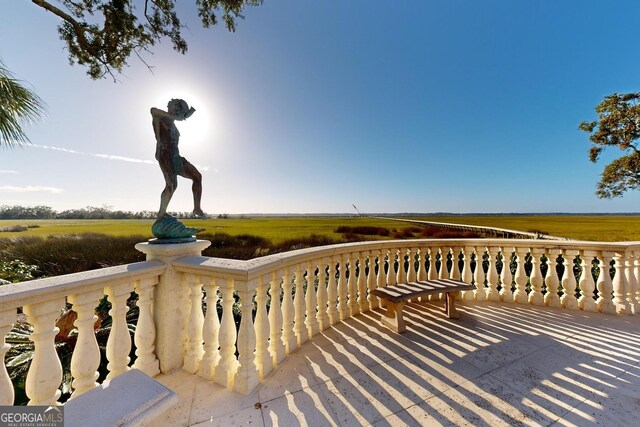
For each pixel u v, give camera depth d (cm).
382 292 343
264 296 238
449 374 235
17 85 366
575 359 260
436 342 298
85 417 102
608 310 381
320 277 338
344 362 256
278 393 209
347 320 365
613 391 211
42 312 151
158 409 109
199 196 267
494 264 445
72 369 171
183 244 241
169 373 229
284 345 266
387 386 218
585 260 398
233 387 212
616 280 384
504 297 437
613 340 300
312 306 318
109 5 459
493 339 305
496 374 235
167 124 242
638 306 386
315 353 274
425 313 391
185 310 241
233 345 225
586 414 186
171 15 510
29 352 261
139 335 217
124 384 122
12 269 541
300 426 175
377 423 178
